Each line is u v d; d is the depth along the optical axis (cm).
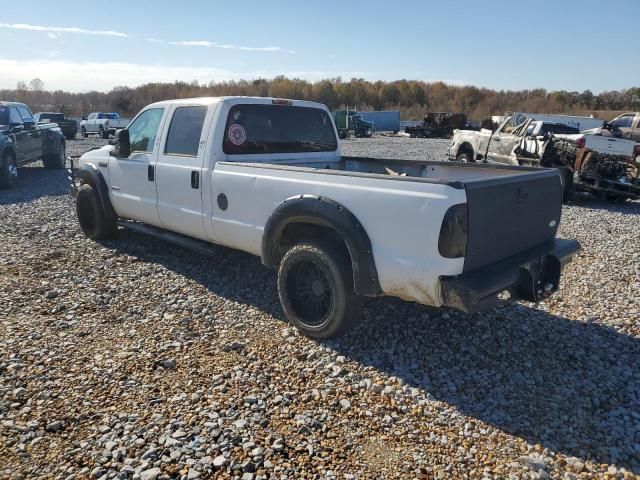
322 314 411
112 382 346
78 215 711
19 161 1290
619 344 420
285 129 559
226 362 377
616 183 1089
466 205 331
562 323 458
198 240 556
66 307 473
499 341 417
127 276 559
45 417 306
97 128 3278
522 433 301
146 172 575
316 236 424
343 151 2492
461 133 1527
